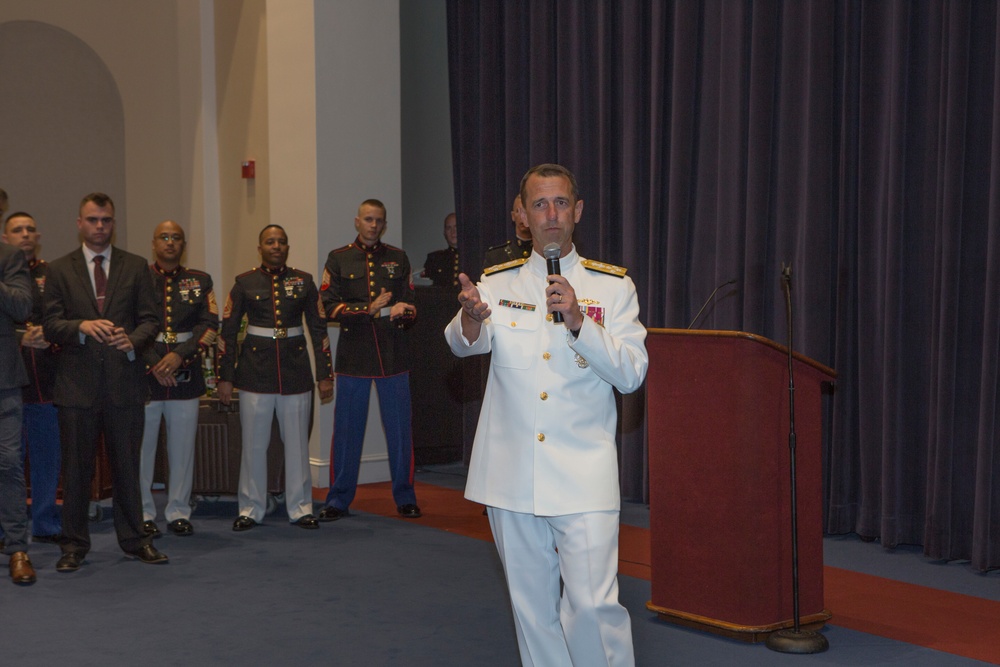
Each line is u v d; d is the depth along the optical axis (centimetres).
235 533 528
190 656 337
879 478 492
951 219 455
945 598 405
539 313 243
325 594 411
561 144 637
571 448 236
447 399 736
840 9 505
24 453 584
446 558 471
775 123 529
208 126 755
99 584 428
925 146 474
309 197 640
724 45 543
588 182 628
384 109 665
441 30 888
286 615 382
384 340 562
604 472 236
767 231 528
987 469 443
